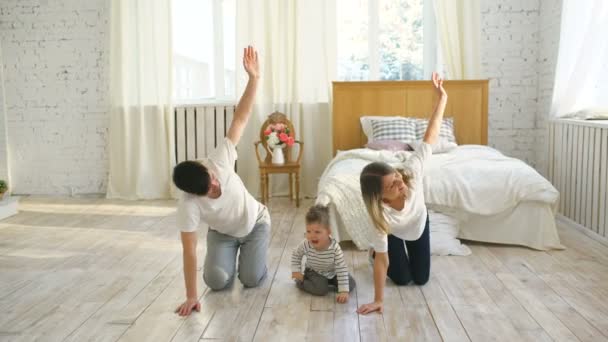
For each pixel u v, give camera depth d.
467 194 3.48
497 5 5.20
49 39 5.61
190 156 5.62
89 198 5.58
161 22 5.38
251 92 2.54
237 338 2.20
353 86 5.12
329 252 2.62
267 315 2.44
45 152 5.74
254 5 5.30
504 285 2.81
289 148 5.15
